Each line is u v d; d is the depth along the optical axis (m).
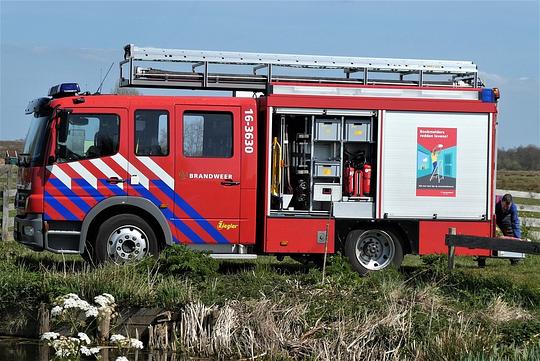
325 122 13.55
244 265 14.62
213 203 13.14
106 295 10.12
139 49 13.65
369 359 9.14
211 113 13.17
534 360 8.54
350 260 13.62
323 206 13.63
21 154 13.27
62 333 10.54
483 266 14.95
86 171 12.84
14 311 11.05
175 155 13.02
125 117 12.95
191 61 13.80
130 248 12.97
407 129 13.68
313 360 9.17
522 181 45.84
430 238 13.73
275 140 13.42
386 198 13.66
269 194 13.34
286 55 13.93
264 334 9.70
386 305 10.02
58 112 12.79
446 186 13.76
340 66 14.05
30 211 12.79
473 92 13.80
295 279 11.59
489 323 9.64
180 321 10.32
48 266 13.13
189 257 11.69
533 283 12.21
